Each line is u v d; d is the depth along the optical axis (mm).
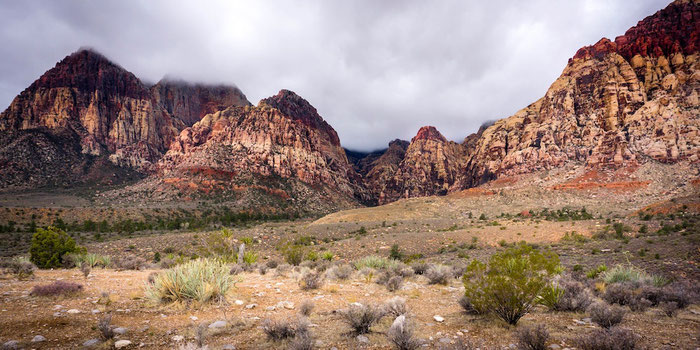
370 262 21891
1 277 12734
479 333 6516
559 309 8875
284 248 26500
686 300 9234
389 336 5730
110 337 5449
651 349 5172
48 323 6168
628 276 14820
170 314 7406
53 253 20031
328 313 8141
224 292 9000
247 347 5418
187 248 48750
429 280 15273
